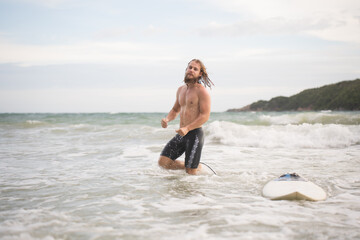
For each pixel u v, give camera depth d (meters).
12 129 12.68
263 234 2.12
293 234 2.11
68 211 2.64
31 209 2.69
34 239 2.04
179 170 4.50
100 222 2.36
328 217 2.46
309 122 12.70
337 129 8.23
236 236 2.08
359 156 5.83
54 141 8.80
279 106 107.38
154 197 3.10
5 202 2.92
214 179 3.96
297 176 3.39
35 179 3.97
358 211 2.62
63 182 3.79
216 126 9.80
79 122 16.00
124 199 3.03
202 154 6.27
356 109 75.94
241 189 3.44
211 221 2.38
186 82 4.31
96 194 3.22
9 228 2.23
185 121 4.36
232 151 6.71
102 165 5.04
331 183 3.66
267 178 3.98
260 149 7.06
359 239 2.02
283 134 8.55
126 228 2.24
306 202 2.90
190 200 3.00
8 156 6.07
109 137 9.65
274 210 2.66
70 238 2.06
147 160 5.52
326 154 6.19
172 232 2.16
